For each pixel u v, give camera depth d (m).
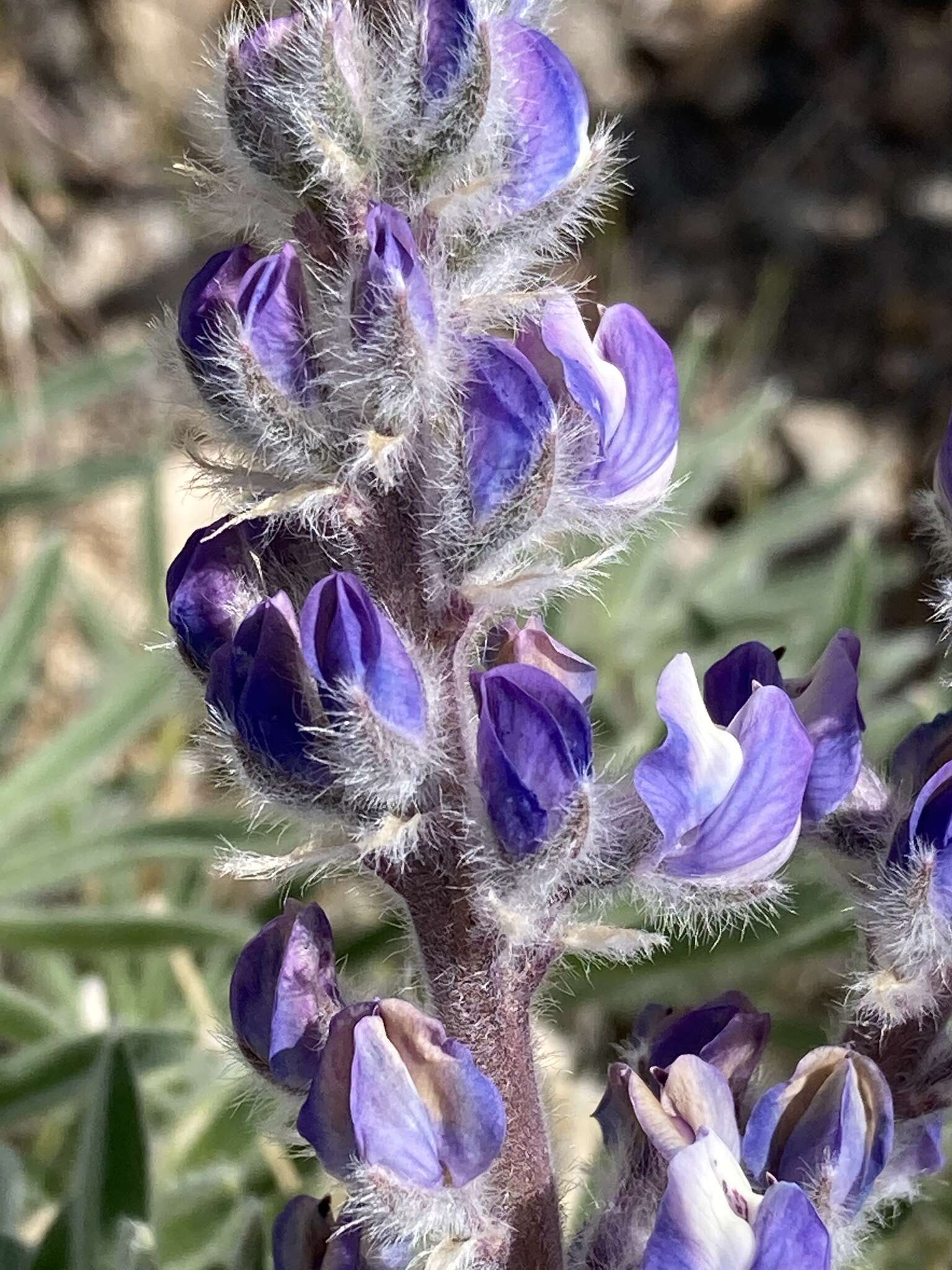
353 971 0.15
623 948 0.08
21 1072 0.15
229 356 0.07
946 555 0.09
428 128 0.07
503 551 0.08
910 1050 0.09
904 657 0.22
